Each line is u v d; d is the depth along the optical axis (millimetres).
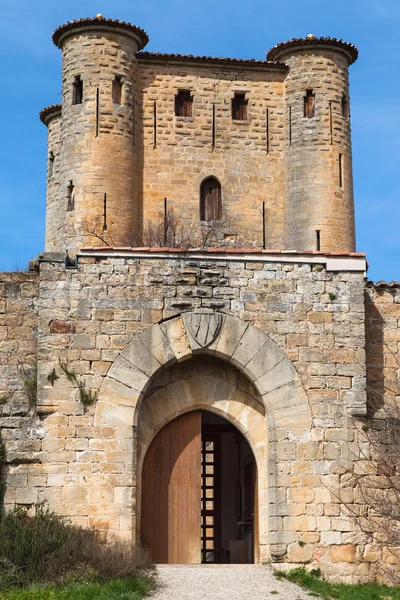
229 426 30266
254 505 24203
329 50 47000
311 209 45500
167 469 23344
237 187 45906
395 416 23188
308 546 22219
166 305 22750
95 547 20891
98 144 44250
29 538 20719
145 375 22469
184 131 45875
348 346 23078
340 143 46562
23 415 22234
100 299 22641
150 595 19578
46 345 22359
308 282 23250
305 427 22719
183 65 46281
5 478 21875
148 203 45094
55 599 18594
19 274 23250
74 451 22016
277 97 47000
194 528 23203
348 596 20172
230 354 22781
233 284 23031
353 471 22656
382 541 22328
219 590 20141
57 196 49625
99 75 44812
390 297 24172
